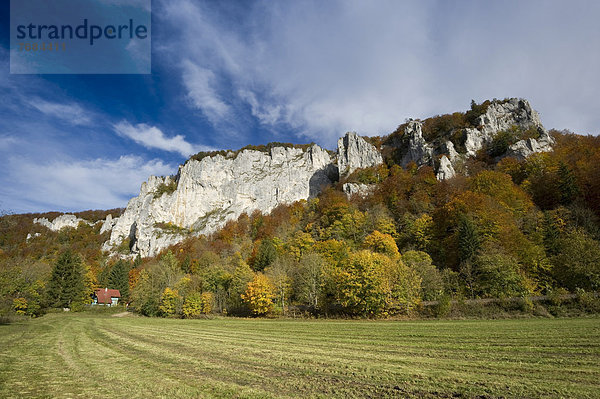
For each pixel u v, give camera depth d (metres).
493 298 38.38
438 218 63.69
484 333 22.97
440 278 43.50
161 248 127.69
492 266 40.50
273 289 51.44
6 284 49.81
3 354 17.52
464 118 109.50
